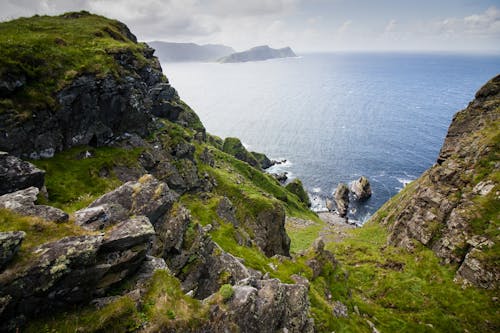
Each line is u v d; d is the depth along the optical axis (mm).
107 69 33812
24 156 26125
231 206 47469
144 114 41844
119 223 14172
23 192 14086
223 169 83938
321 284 33750
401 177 129125
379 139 179375
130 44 47781
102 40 39875
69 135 30344
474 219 44250
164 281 14266
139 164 35219
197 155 64500
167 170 41688
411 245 50938
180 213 20875
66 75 29766
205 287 20562
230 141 135125
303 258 37062
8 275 9828
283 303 18547
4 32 32219
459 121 67062
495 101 63062
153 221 18797
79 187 26688
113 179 30438
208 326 13867
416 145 166125
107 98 33812
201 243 21469
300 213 95625
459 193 50188
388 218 70188
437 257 45844
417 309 38156
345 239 68625
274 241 54188
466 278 39812
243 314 15539
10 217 12094
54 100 28250
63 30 39125
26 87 26859
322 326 25297
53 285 10828
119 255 13266
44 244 11312
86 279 11805
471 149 55062
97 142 33625
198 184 48562
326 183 128625
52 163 27547
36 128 26891
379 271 47344
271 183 99812
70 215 13969
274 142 181875
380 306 39344
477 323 34750
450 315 36469
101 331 11289
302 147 172250
